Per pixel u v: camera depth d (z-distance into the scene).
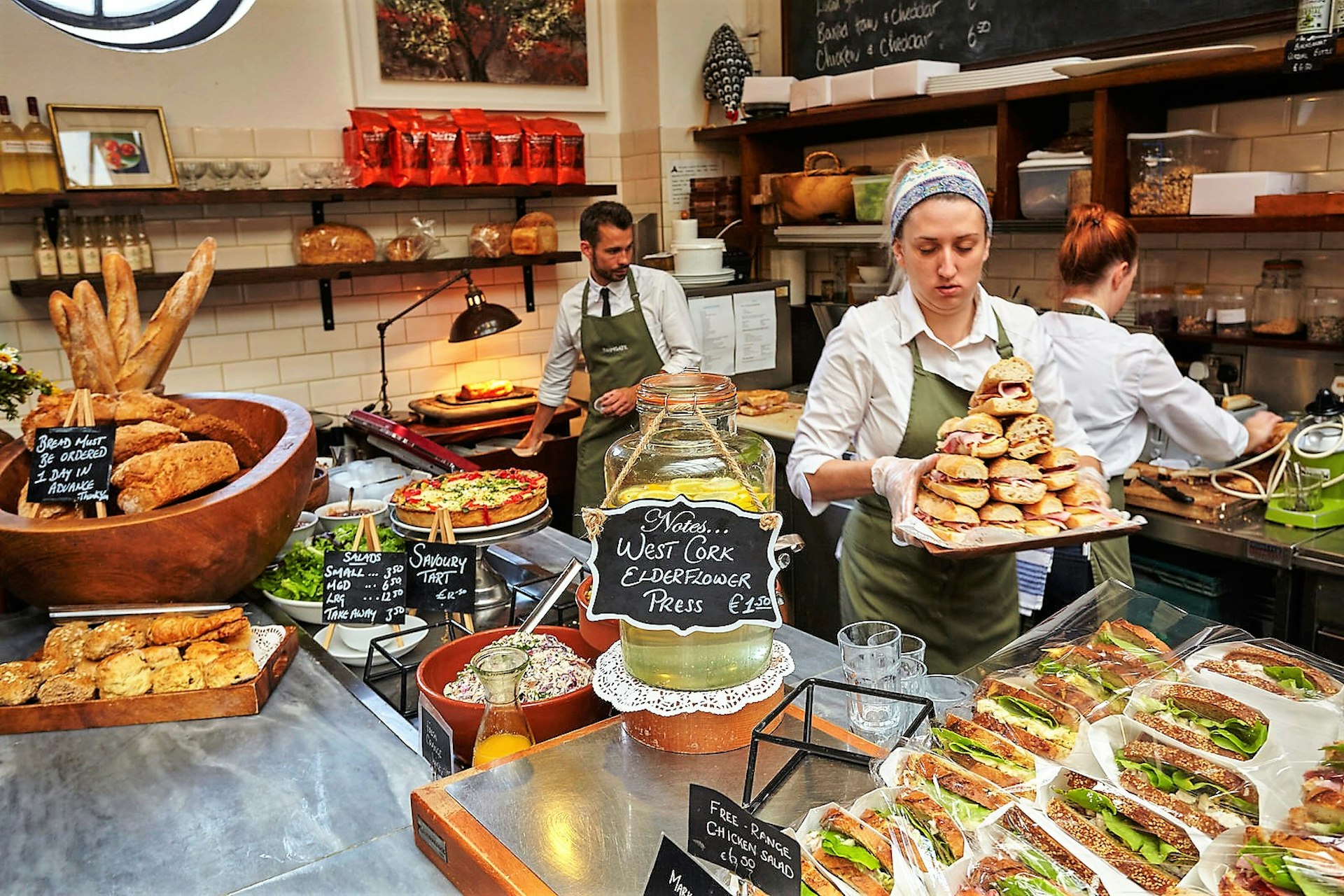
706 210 4.69
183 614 1.61
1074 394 2.38
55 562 1.57
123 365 2.04
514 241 4.47
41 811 1.21
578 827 1.00
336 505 2.26
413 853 1.10
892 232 1.89
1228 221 2.67
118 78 3.69
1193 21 3.01
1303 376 2.87
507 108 4.57
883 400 1.99
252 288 4.10
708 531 1.09
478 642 1.41
